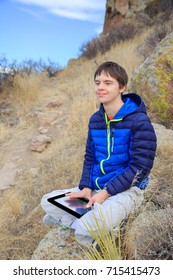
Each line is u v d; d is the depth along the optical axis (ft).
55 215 9.82
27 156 20.44
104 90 8.89
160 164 12.73
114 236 8.66
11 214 14.42
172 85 17.51
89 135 10.03
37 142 20.62
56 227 10.66
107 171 9.39
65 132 21.25
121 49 38.55
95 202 8.68
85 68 38.47
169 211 8.98
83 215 8.75
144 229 8.61
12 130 24.64
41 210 13.65
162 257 7.98
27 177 17.71
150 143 8.74
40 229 12.51
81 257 9.00
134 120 8.79
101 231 8.30
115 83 8.89
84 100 23.77
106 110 9.20
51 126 23.57
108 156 9.30
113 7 55.42
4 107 28.30
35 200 15.12
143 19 49.67
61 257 9.34
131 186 8.89
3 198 16.43
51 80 39.99
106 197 8.88
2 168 19.81
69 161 17.08
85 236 8.79
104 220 8.32
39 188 16.05
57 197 9.56
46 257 9.50
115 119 8.98
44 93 32.01
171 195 10.68
